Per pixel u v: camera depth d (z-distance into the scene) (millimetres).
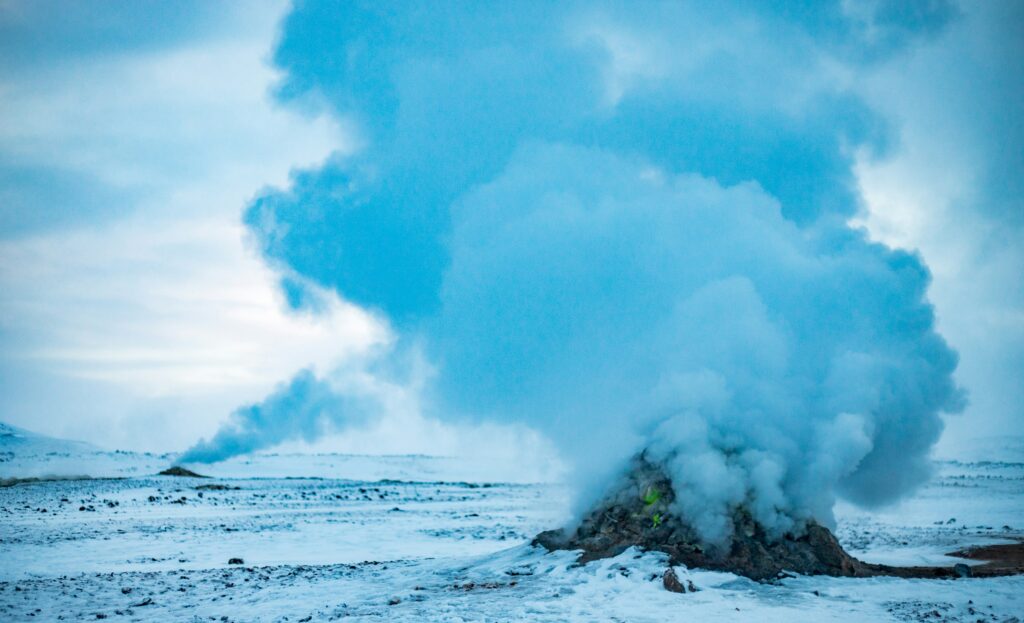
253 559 25688
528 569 19922
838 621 14633
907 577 19125
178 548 27578
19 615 16828
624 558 19156
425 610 16047
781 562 19125
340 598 18125
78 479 55656
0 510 37344
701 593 16891
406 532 32906
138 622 16125
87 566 23781
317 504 44781
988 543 26312
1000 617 14844
